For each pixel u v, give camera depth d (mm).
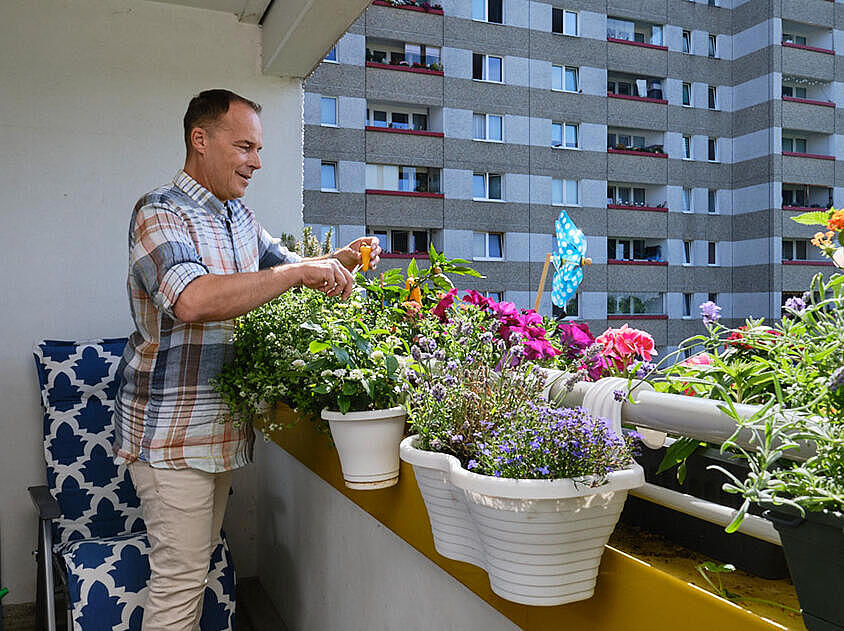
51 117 2549
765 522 756
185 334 1639
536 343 1230
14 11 2498
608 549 873
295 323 1641
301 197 2900
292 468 2307
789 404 746
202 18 2727
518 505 770
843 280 686
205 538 1724
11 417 2535
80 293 2598
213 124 1652
